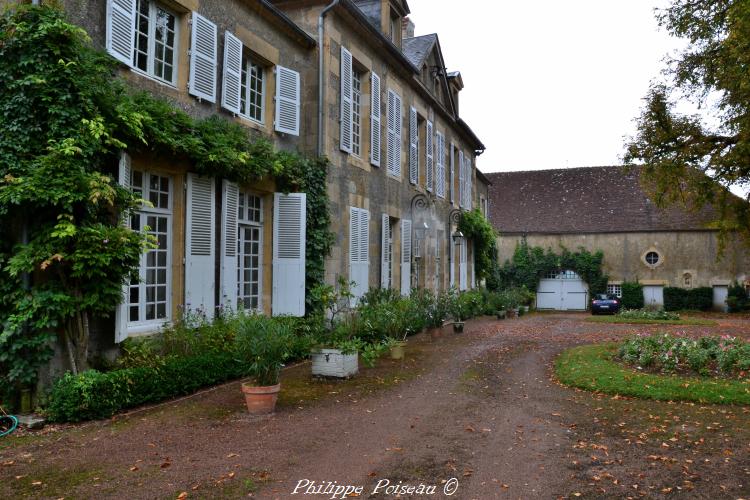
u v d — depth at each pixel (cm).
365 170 1352
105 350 673
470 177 2466
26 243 602
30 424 561
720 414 661
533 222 3591
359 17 1242
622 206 3516
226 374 787
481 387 810
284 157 1008
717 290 3222
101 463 470
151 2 781
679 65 1606
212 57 866
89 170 623
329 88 1168
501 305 2333
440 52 1947
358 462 481
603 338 1459
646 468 477
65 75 600
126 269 636
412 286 1648
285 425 589
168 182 801
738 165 1580
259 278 1042
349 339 912
